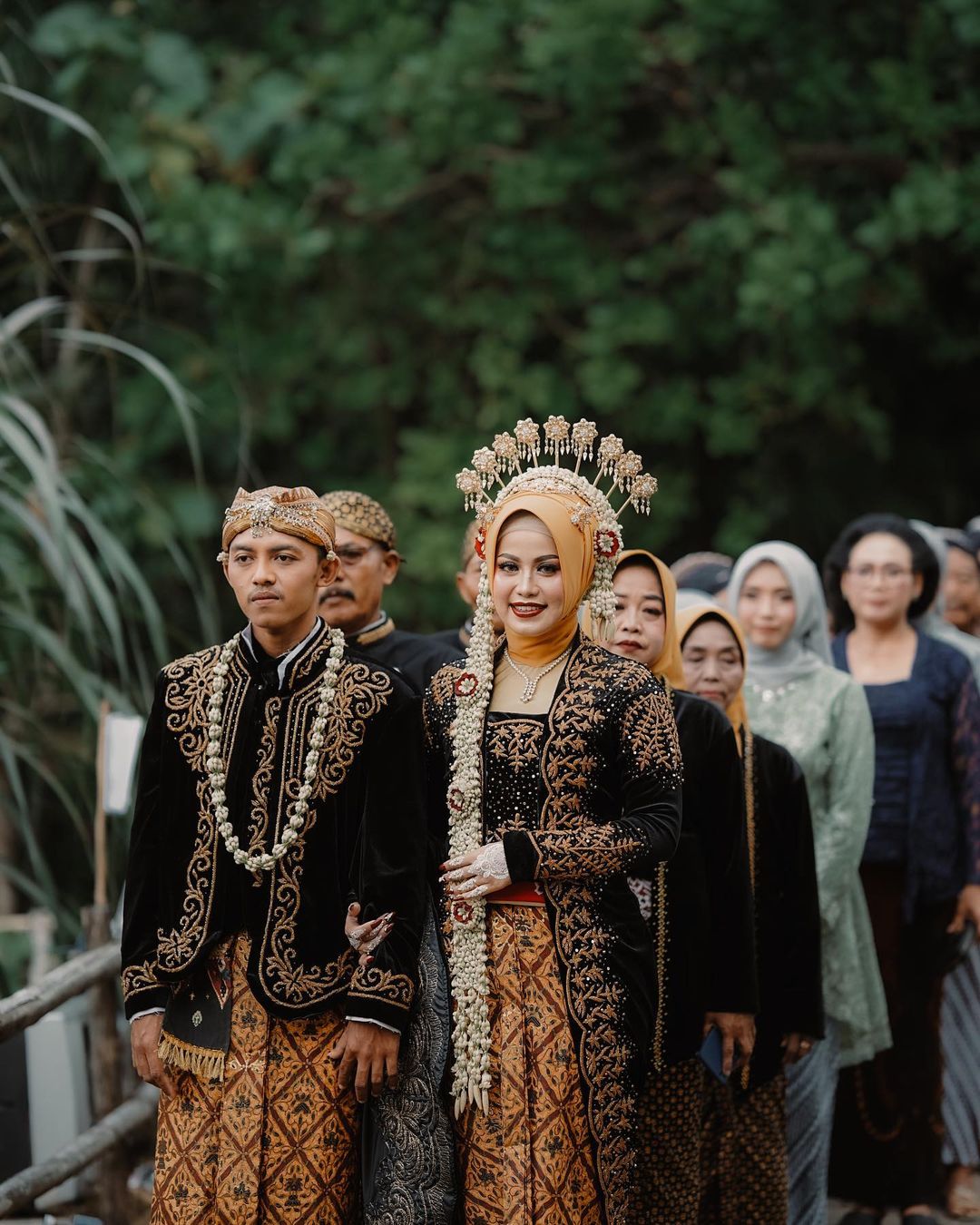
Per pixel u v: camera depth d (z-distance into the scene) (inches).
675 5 668.1
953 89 663.8
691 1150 271.4
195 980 228.4
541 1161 226.2
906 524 385.4
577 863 227.6
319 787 228.5
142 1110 343.0
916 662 376.8
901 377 776.3
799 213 620.1
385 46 622.2
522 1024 230.2
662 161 713.6
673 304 690.8
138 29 588.7
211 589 461.1
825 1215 328.2
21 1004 291.3
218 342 657.6
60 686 443.8
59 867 530.3
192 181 608.1
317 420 731.4
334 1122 225.8
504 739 237.6
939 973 366.9
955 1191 397.4
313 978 224.5
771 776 302.4
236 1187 222.5
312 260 647.1
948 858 365.7
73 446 510.6
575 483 245.4
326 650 235.0
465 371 703.1
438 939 235.1
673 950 267.9
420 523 662.5
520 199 634.8
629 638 280.1
